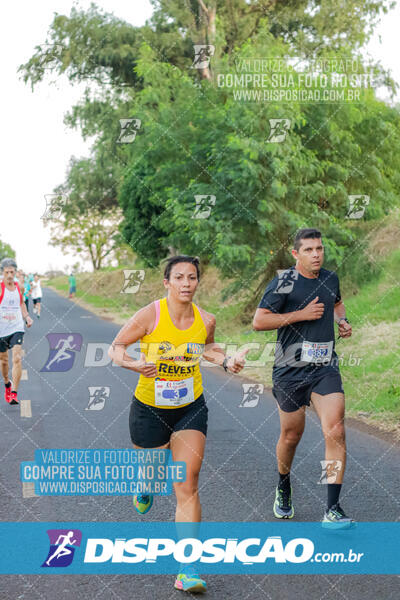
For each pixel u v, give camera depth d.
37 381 9.80
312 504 4.32
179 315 3.39
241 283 15.48
